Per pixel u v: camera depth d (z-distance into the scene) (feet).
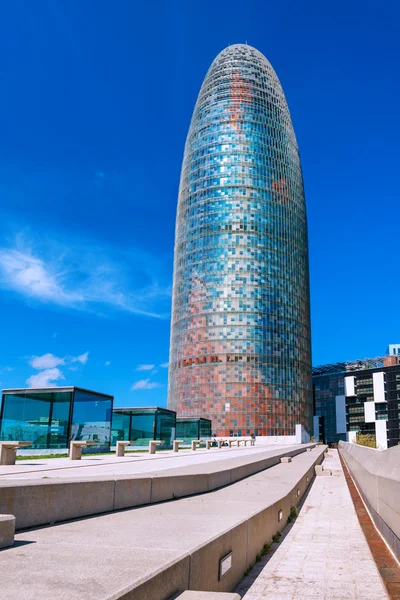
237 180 576.20
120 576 16.83
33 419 116.06
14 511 26.27
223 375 515.91
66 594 14.80
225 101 605.73
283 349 536.42
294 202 600.80
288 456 132.77
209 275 552.00
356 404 624.59
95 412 126.72
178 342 560.61
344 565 33.71
